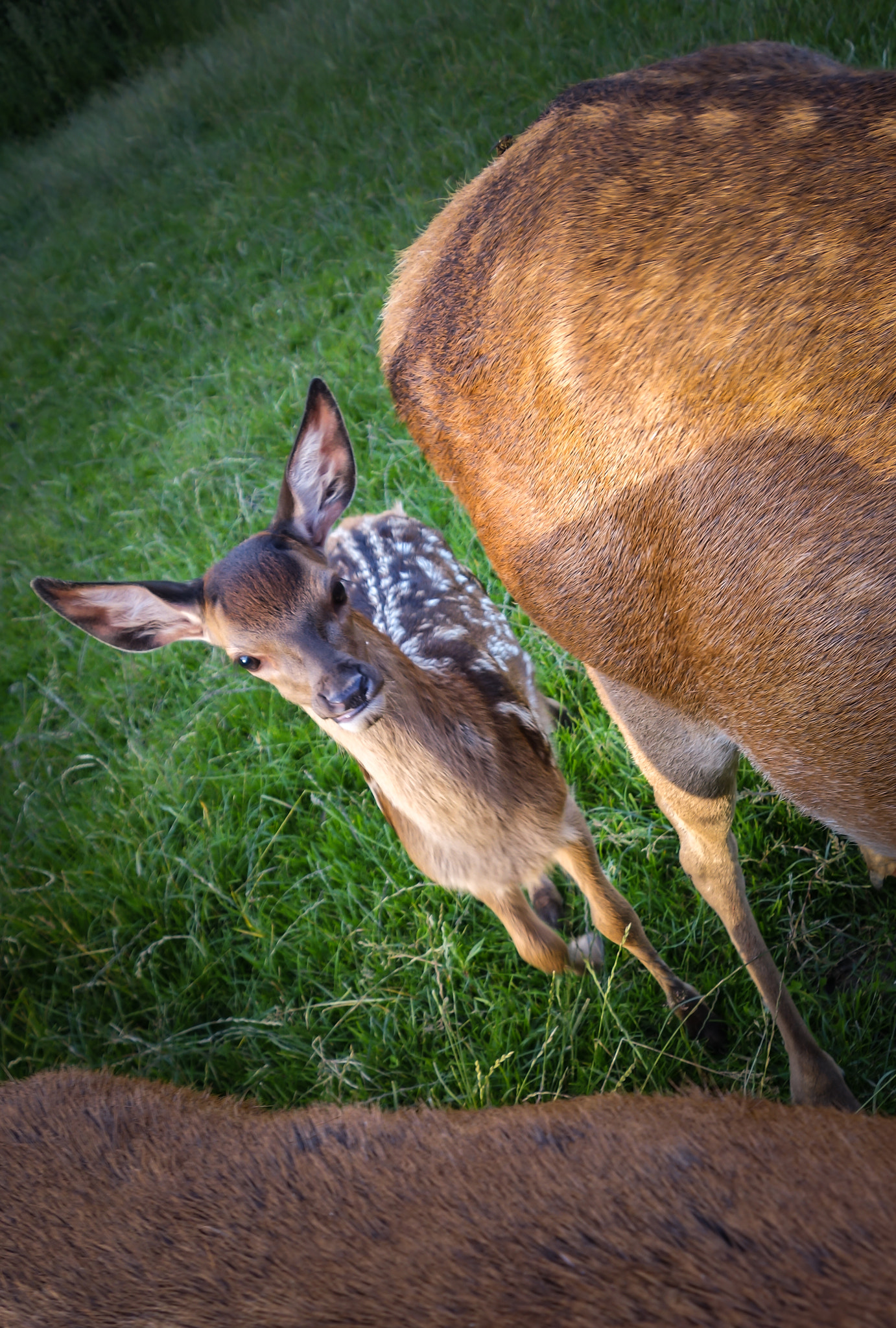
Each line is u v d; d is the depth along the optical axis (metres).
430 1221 1.29
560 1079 1.71
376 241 2.89
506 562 1.59
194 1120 1.44
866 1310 1.05
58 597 1.67
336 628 1.66
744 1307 1.08
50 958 2.00
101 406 3.12
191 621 1.74
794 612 1.42
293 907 1.93
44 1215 1.38
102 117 5.36
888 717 1.42
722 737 1.56
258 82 4.36
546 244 1.50
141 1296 1.29
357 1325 1.20
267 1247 1.30
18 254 4.54
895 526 1.38
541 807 1.72
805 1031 1.65
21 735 2.24
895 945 1.72
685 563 1.46
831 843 1.77
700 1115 1.33
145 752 2.13
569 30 3.15
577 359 1.48
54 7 6.13
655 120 1.50
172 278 3.44
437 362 1.58
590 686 1.99
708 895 1.67
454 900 1.88
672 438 1.45
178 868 2.00
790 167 1.43
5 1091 1.53
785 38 2.53
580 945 1.83
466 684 1.75
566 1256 1.22
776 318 1.40
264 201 3.44
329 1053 1.82
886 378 1.38
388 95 3.51
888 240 1.38
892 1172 1.26
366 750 1.70
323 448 1.71
